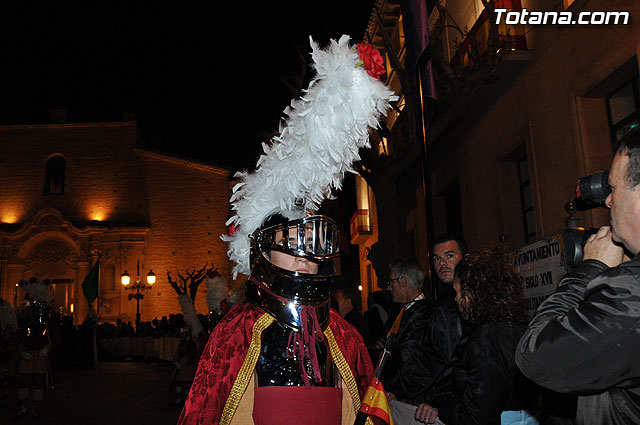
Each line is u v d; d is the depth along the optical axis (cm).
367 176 981
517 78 941
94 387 1231
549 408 187
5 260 2681
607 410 128
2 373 969
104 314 2634
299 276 184
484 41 919
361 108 179
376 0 1608
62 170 2902
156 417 840
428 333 273
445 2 1288
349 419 193
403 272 348
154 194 2852
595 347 118
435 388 267
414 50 649
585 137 744
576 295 140
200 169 2902
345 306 511
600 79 702
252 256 194
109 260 2695
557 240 259
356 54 181
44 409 925
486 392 217
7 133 2903
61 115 2955
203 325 914
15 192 2848
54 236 2736
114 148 2891
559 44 803
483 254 241
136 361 2056
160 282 2739
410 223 1608
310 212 200
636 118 682
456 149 1257
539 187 873
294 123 185
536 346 129
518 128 941
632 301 117
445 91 848
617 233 132
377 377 214
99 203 2830
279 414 170
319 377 178
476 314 229
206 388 172
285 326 181
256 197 196
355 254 2508
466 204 1191
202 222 2844
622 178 129
